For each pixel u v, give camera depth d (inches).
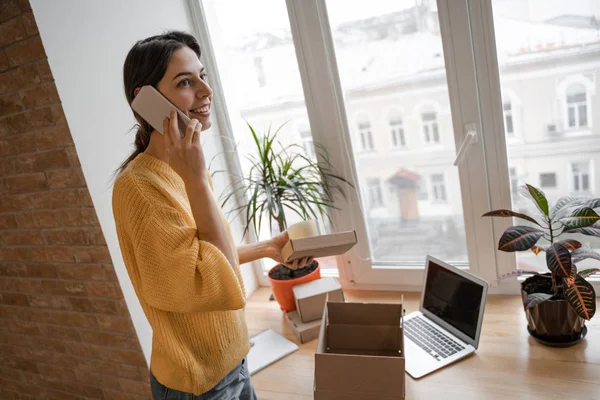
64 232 65.7
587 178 63.8
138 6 70.0
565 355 57.5
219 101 83.4
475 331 60.4
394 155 74.2
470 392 54.4
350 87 72.8
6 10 56.3
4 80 60.4
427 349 62.4
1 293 78.2
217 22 79.6
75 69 59.9
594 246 66.5
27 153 63.4
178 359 42.0
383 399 49.2
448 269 65.9
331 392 50.8
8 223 70.5
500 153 66.5
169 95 41.0
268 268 93.0
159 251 38.2
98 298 67.6
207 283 38.0
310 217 81.6
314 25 70.4
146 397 71.3
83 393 78.5
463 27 61.9
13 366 84.9
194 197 40.0
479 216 70.8
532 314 59.6
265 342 73.0
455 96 65.9
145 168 41.7
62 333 74.8
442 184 72.7
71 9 59.6
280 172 74.3
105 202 63.2
